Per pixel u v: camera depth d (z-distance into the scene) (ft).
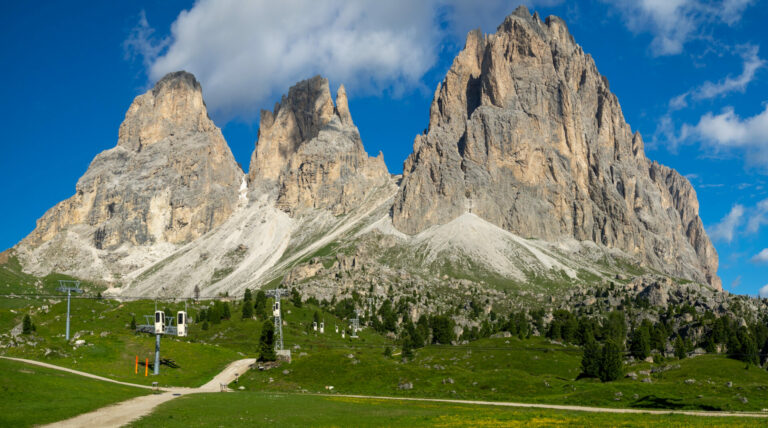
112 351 510.58
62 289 612.70
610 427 289.12
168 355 542.57
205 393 411.75
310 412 332.60
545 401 423.64
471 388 475.31
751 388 446.60
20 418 260.01
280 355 563.48
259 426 281.13
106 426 258.57
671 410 379.55
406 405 385.91
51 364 450.71
